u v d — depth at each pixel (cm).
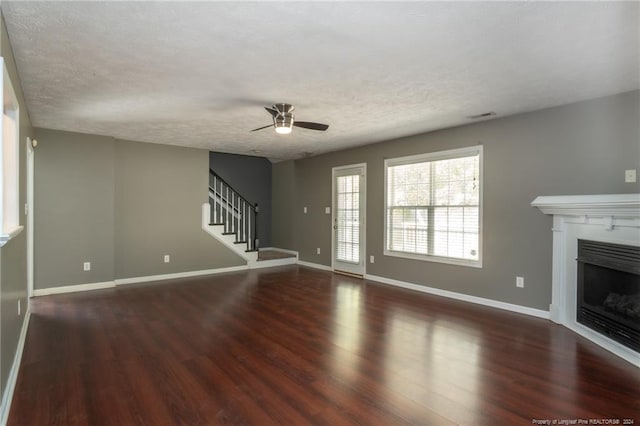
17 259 299
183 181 647
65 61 273
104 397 240
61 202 521
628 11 203
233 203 762
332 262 705
